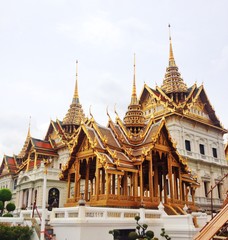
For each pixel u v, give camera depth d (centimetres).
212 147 6475
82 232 1487
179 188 2444
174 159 2433
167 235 1797
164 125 2348
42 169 5862
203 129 6400
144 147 2208
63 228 1588
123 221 1706
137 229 1673
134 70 2856
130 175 2208
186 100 6156
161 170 2622
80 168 2367
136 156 2147
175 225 1842
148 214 1861
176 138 5641
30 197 5869
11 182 8719
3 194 4194
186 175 2617
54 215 1714
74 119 8075
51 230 1642
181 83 6531
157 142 2283
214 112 6694
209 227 1402
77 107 8475
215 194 5959
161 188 2652
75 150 2245
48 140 8094
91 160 2173
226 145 8006
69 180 2284
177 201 2364
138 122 2464
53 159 7444
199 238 1359
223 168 6438
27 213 2216
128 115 2520
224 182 6322
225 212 1455
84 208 1540
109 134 2281
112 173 1906
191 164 5725
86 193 2175
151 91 6481
